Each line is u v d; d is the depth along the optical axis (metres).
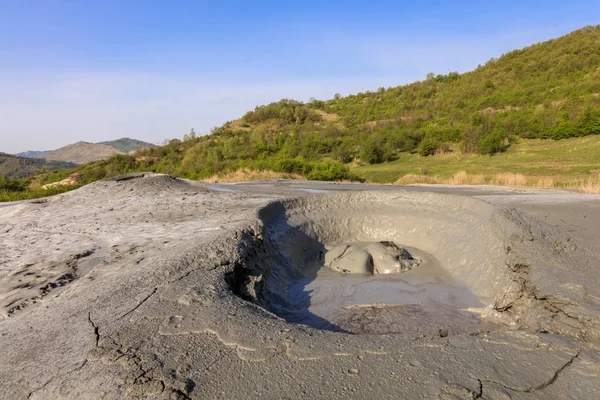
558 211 8.17
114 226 8.45
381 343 3.04
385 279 7.39
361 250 8.40
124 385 2.71
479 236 7.49
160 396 2.55
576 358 2.75
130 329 3.52
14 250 7.18
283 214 9.47
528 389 2.42
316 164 26.19
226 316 3.69
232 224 7.44
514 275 5.11
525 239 5.77
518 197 10.84
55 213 10.32
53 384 2.87
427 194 10.22
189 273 4.86
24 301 4.75
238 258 5.53
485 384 2.46
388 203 10.46
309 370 2.73
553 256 5.12
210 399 2.50
